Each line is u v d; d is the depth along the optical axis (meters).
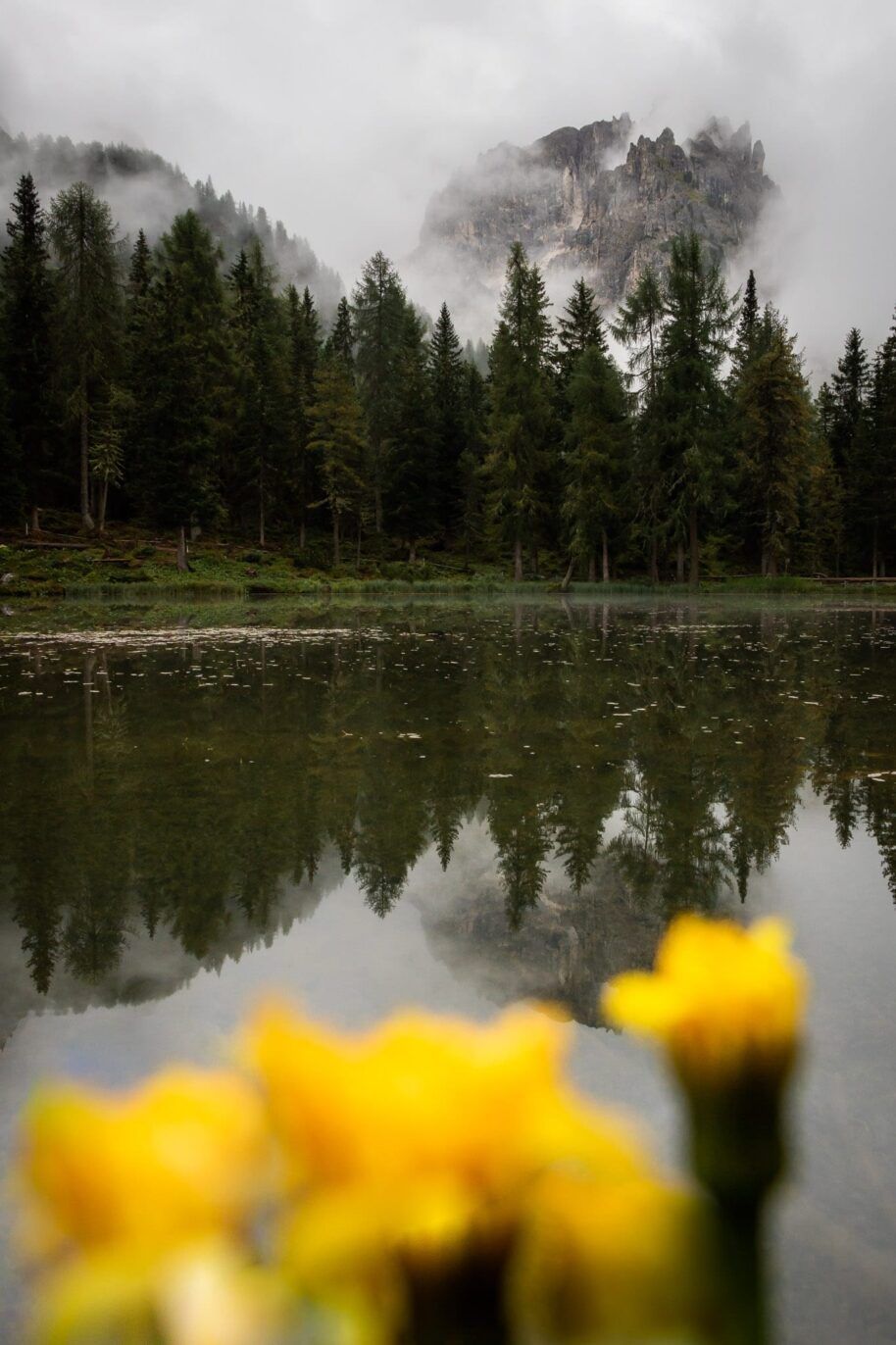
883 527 48.41
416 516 50.00
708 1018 0.21
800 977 0.22
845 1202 1.72
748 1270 0.19
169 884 3.54
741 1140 0.20
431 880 3.58
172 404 37.03
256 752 6.00
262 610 26.05
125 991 2.63
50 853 3.92
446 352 55.94
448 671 10.54
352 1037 0.20
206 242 50.53
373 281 55.22
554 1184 0.18
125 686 9.16
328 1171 0.17
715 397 34.62
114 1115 0.18
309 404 50.38
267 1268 0.16
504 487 40.72
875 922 3.10
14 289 40.81
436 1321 0.16
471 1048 0.20
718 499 36.81
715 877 3.60
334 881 3.57
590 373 38.19
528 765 5.62
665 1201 0.19
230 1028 2.39
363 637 15.72
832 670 10.52
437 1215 0.16
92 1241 0.16
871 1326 1.44
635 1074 2.12
